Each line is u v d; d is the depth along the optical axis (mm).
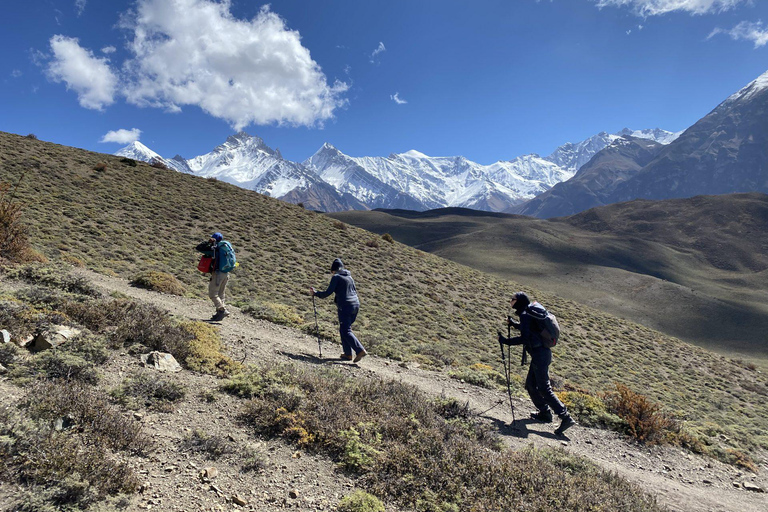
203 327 8469
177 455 4070
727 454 9633
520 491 4566
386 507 3994
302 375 6645
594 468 6047
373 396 6516
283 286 28062
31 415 3723
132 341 6676
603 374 29781
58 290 8094
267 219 44562
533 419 8523
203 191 46812
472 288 44844
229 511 3412
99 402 4293
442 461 4754
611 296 114812
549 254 159125
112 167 42656
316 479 4238
